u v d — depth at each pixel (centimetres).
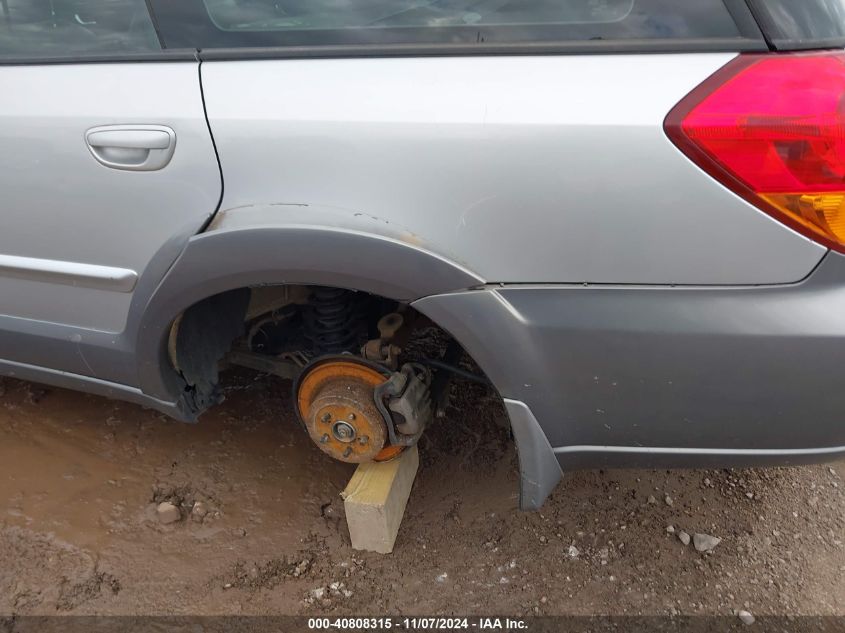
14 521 214
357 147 155
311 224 160
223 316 210
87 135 176
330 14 162
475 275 155
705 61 140
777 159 136
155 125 169
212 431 255
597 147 142
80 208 185
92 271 192
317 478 237
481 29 152
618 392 158
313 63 160
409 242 155
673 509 223
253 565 205
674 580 200
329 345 206
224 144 164
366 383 195
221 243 168
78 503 222
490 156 147
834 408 149
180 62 170
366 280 162
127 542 210
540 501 176
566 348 155
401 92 153
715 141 137
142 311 188
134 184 175
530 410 164
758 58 139
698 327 146
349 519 205
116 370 206
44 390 270
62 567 201
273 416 264
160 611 190
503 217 150
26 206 191
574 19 148
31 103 181
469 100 149
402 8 158
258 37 165
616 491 229
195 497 227
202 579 200
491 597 195
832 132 134
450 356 216
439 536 214
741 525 218
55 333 209
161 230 178
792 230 139
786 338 143
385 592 197
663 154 139
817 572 203
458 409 265
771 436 155
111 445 246
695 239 143
